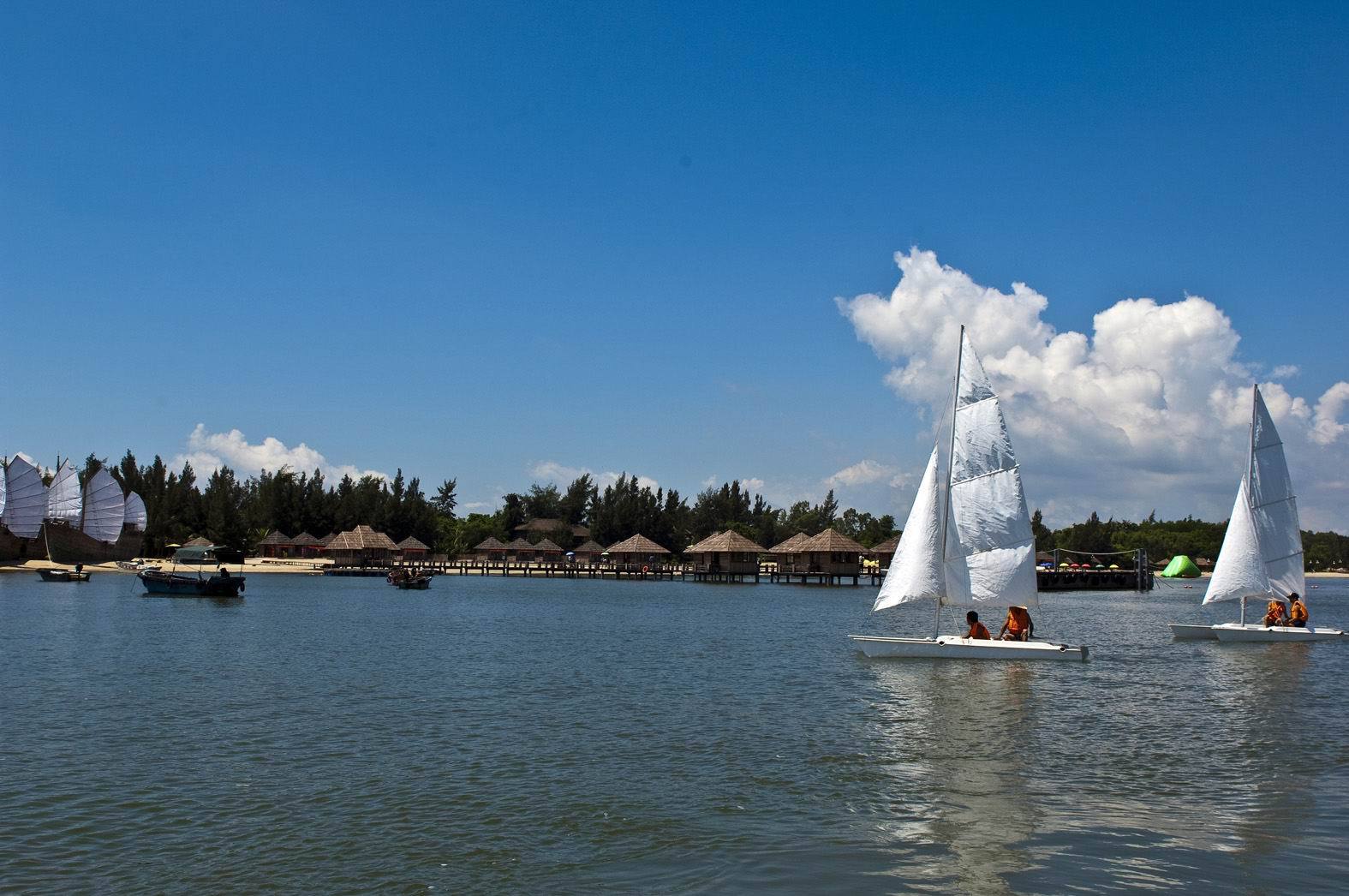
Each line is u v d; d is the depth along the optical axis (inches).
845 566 4842.5
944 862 595.2
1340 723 1019.3
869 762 845.8
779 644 1834.4
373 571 5629.9
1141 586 4741.6
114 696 1165.7
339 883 564.1
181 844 628.4
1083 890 550.3
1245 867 585.0
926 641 1498.5
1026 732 974.4
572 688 1255.5
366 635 1987.0
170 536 6013.8
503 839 638.5
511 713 1073.5
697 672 1416.1
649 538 6983.3
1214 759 859.4
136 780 774.5
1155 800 727.1
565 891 552.1
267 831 653.3
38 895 546.0
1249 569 1791.3
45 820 674.8
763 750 891.4
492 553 6604.3
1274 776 798.5
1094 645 1809.8
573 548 7224.4
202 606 2819.9
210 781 773.3
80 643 1749.5
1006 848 618.8
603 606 3112.7
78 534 5137.8
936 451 1488.7
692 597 3752.5
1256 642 1815.9
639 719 1039.6
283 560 6176.2
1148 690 1237.7
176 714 1050.7
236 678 1330.0
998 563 1451.8
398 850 617.3
